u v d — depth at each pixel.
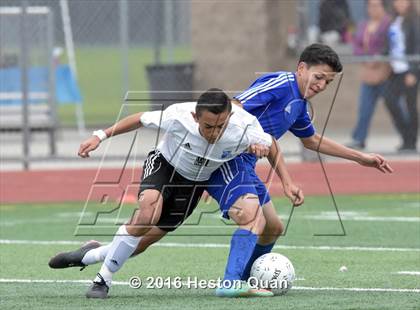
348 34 55.03
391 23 45.34
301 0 44.53
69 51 54.72
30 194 38.75
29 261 25.17
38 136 52.72
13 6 57.03
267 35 58.28
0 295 20.16
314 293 19.94
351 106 54.31
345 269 23.23
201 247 27.33
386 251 26.25
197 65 58.72
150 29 66.25
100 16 57.88
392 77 44.38
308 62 19.84
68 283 21.86
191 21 59.44
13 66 47.72
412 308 18.00
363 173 42.56
